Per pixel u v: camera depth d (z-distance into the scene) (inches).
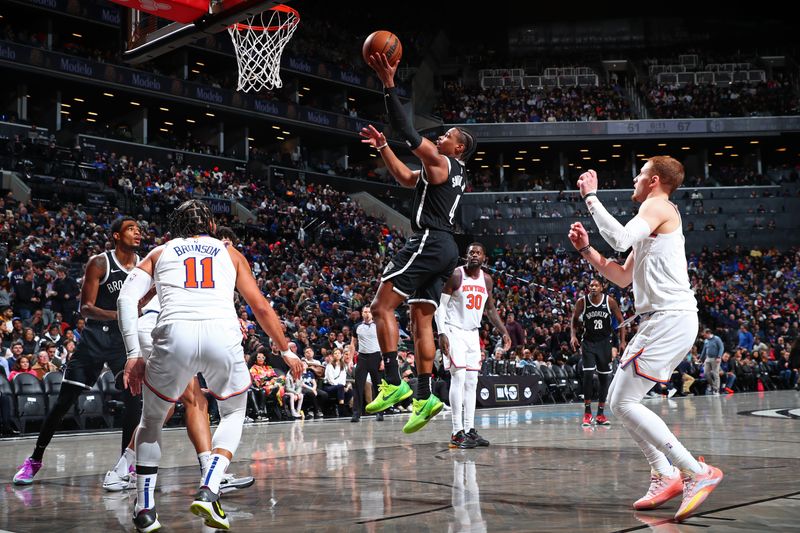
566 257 1353.3
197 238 138.6
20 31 1059.3
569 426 369.1
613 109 1582.2
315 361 513.3
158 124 1327.5
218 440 131.4
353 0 1648.6
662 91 1644.9
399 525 128.8
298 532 124.9
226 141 1354.6
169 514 145.9
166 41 392.5
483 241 1421.0
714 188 1486.2
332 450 265.6
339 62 1444.4
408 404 554.6
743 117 1510.8
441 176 165.6
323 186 1357.0
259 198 1168.2
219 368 131.6
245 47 534.0
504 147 1558.8
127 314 139.0
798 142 1565.0
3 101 1093.1
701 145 1582.2
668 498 139.9
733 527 122.3
